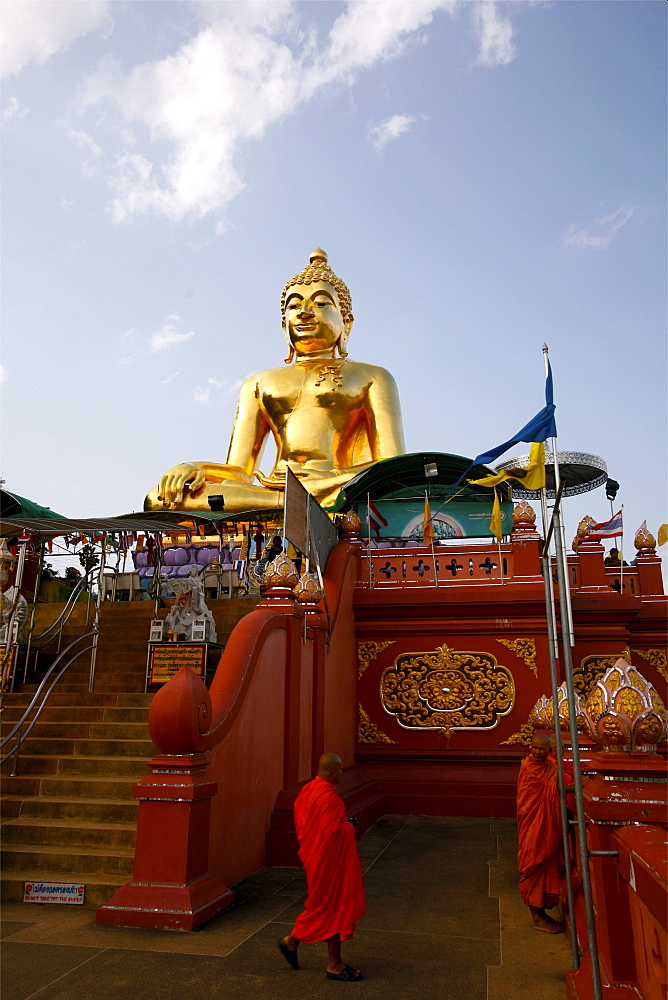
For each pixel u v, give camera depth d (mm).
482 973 5469
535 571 14086
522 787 6797
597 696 4711
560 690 7414
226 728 7680
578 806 4480
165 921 6246
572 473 15539
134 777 8484
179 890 6395
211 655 11453
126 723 9328
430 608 14164
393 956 5828
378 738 14023
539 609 13930
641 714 4523
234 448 23172
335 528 14812
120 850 7430
